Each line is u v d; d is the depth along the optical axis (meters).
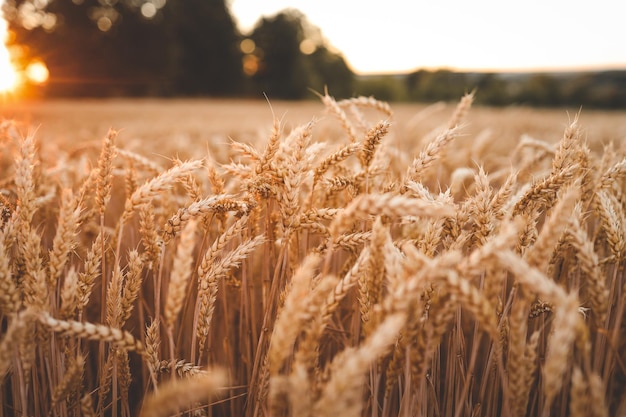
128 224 3.04
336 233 1.39
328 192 2.39
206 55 73.00
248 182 1.95
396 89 63.44
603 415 1.19
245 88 76.81
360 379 1.05
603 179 2.13
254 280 2.86
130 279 1.87
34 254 1.68
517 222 1.24
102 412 2.00
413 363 1.45
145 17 65.81
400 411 1.84
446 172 4.21
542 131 11.58
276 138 1.96
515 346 1.34
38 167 2.95
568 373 2.12
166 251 2.62
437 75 61.81
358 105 3.06
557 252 1.94
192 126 12.30
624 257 1.87
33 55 60.56
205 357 2.42
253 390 1.99
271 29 79.12
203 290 1.83
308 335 1.38
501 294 2.03
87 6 62.66
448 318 1.37
